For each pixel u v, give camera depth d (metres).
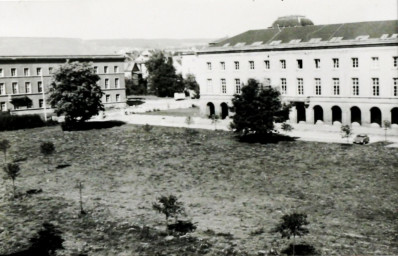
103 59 131.00
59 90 92.62
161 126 96.31
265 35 101.81
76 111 92.88
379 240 35.47
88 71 94.56
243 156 66.94
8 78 111.38
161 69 179.62
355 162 60.47
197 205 45.78
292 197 47.66
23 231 39.59
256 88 74.81
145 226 40.00
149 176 57.84
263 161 63.44
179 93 167.62
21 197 49.97
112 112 125.44
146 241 36.53
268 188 51.19
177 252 34.03
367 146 69.44
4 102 111.25
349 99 87.12
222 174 57.75
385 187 49.72
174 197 39.66
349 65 85.88
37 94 116.88
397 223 39.44
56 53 121.75
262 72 98.12
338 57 86.94
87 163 65.81
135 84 192.75
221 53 104.19
